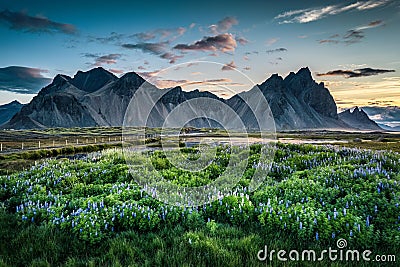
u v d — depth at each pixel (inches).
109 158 879.1
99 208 378.3
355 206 359.6
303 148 862.5
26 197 464.4
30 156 1585.9
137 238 315.3
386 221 331.3
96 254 289.9
